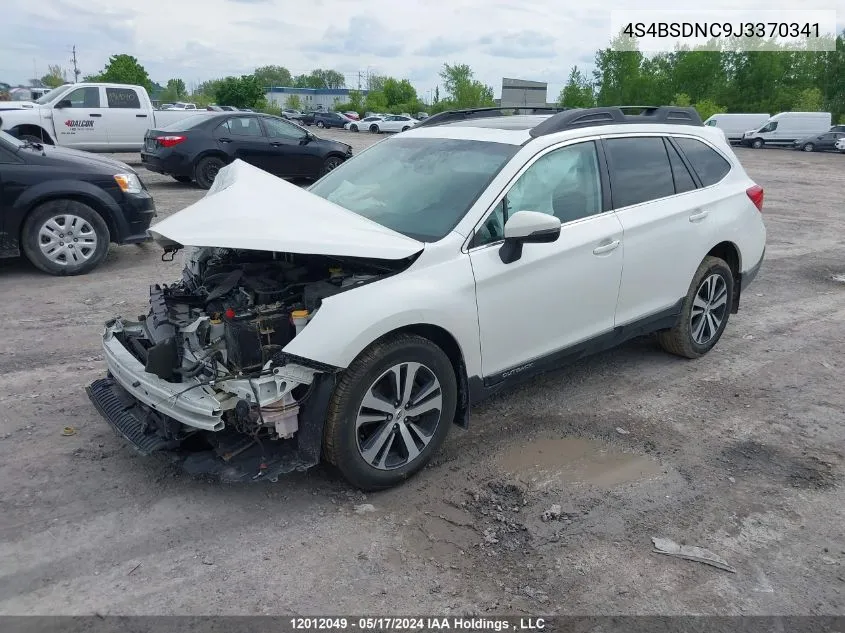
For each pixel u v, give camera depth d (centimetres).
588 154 440
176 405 316
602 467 386
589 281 424
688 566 305
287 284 350
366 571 296
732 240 533
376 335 325
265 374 309
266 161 1433
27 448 384
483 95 7100
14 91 3275
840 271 865
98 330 570
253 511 335
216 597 278
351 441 333
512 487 363
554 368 430
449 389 365
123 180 752
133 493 346
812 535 329
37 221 708
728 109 6788
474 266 364
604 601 282
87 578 287
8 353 516
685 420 446
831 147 3900
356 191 430
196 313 367
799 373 530
